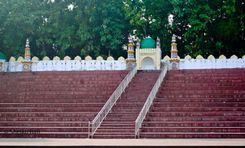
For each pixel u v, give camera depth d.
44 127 21.41
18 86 28.95
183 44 37.16
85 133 20.45
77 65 32.38
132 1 36.44
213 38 34.88
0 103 25.75
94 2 36.22
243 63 30.11
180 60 30.92
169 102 23.44
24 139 19.50
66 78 29.44
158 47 30.64
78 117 22.86
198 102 23.23
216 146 15.16
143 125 20.91
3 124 22.44
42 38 36.91
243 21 34.53
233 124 20.44
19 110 24.47
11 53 37.75
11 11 36.59
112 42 35.44
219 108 22.30
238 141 17.27
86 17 36.22
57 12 36.88
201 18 33.66
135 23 35.16
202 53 34.06
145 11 36.25
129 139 18.98
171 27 36.53
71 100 25.62
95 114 23.05
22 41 37.88
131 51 31.12
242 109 22.16
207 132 19.94
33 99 26.44
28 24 36.75
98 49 36.25
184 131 20.20
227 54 35.00
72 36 36.34
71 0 37.66
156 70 29.86
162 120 21.44
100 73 29.92
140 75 28.62
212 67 30.48
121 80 28.30
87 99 25.50
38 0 37.62
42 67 32.91
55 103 25.06
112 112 22.67
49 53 39.12
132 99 24.33
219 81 26.59
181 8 34.75
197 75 28.11
